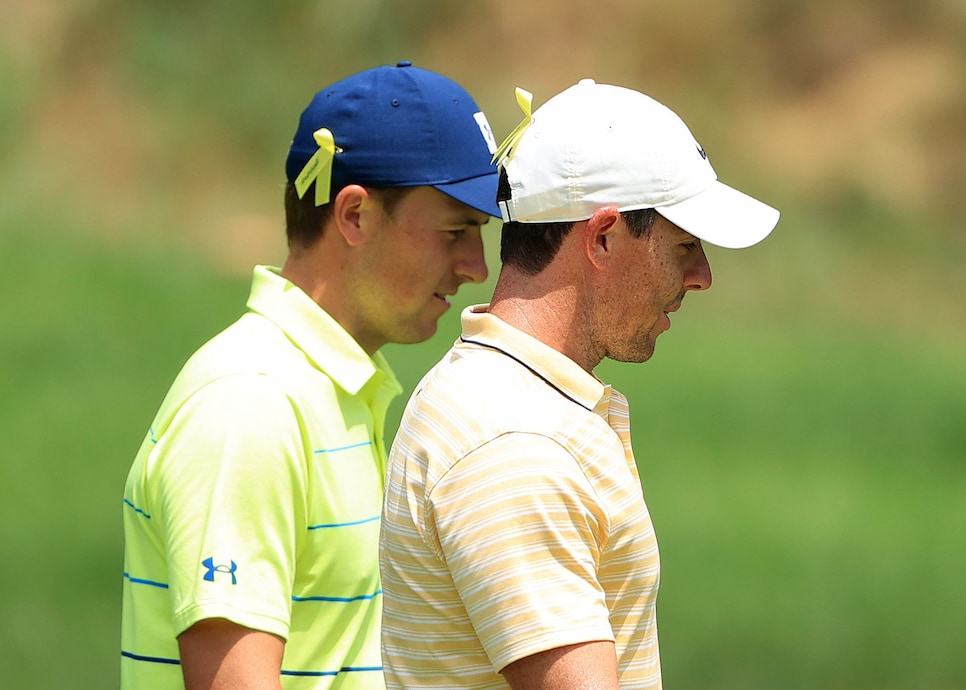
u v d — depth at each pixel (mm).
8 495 30422
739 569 28312
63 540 27859
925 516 31875
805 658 23609
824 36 76875
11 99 67875
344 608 9078
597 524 7191
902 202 68812
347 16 75125
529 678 6945
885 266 64188
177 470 8656
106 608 24344
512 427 7207
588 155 7535
